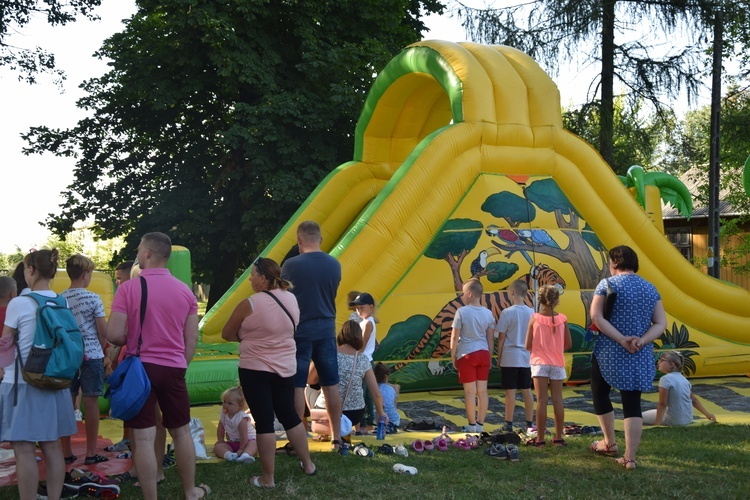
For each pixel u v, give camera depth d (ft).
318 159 63.21
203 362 27.78
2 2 69.56
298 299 18.85
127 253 70.03
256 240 64.69
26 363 14.01
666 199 47.09
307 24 64.95
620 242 33.68
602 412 18.97
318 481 16.67
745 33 67.46
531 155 33.53
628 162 71.36
